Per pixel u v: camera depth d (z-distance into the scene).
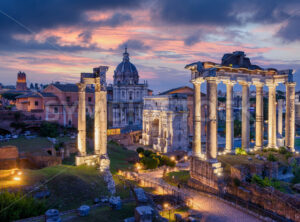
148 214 16.53
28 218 17.91
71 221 17.56
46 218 16.09
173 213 25.09
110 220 17.88
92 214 19.08
